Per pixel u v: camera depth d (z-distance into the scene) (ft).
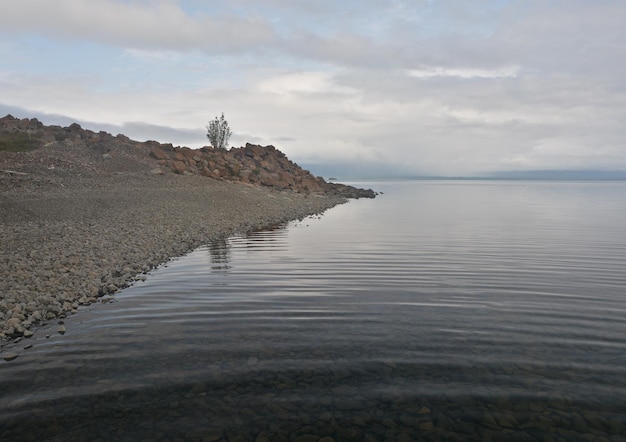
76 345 26.94
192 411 19.29
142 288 40.86
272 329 29.60
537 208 152.46
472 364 23.93
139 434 17.63
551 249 64.39
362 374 22.74
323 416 18.90
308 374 22.75
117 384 21.79
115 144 158.10
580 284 42.65
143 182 122.83
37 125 167.63
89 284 40.01
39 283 38.45
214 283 42.80
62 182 106.73
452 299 37.19
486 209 147.74
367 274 47.06
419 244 68.90
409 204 174.70
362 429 18.02
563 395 20.53
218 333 28.84
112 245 56.59
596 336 28.30
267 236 77.25
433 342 27.20
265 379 22.20
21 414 19.08
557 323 30.94
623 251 62.34
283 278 45.09
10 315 31.42
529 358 24.75
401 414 19.04
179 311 33.78
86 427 18.12
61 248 51.65
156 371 23.17
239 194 130.52
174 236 68.39
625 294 38.81
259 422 18.45
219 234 76.18
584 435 17.54
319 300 36.78
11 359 24.94
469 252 61.41
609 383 21.70
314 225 95.76
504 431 17.85
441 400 20.13
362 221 105.70
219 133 214.90
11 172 104.53
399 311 33.73
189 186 127.03
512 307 34.83
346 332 28.99
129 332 29.17
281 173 203.51
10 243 51.39
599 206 161.99
